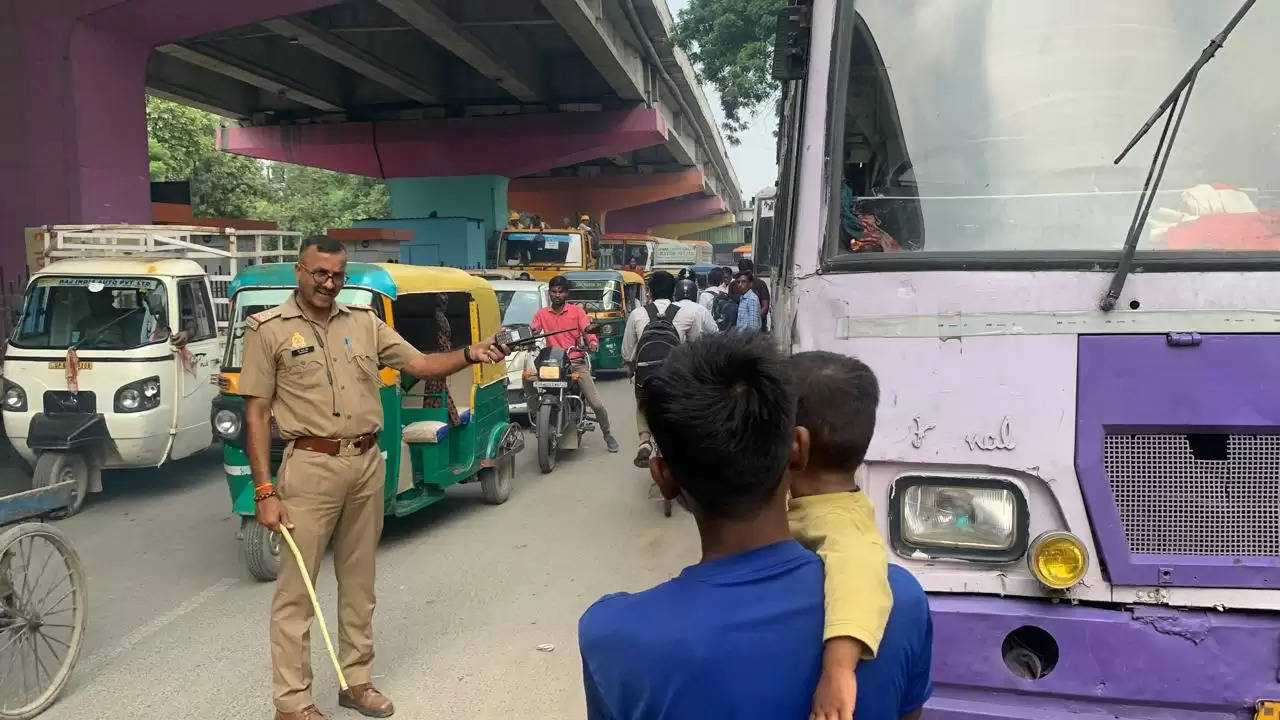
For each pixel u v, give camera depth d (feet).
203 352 27.94
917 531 8.89
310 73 80.28
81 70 40.78
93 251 29.40
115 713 13.51
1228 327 8.60
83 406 25.09
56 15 40.16
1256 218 9.53
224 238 33.65
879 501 9.00
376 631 16.48
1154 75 10.30
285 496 12.78
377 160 92.48
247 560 19.12
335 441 12.84
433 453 21.62
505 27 70.08
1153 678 8.24
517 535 22.65
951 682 8.54
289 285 19.65
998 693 8.48
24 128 40.78
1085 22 10.52
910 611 5.16
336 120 91.15
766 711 4.68
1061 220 9.94
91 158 41.32
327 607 17.83
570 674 14.67
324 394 12.81
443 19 59.93
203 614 17.58
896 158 10.36
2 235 40.98
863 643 4.74
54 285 26.27
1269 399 8.46
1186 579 8.36
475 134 90.27
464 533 22.84
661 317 24.29
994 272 9.15
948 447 8.89
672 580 5.13
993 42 10.62
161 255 29.50
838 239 9.95
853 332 9.36
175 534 23.34
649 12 72.18
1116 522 8.52
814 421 6.38
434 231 74.84
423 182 97.30
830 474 6.47
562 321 31.58
